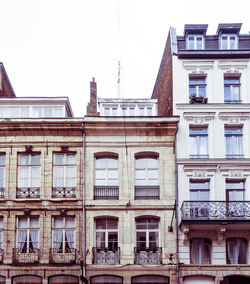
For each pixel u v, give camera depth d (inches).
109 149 1047.0
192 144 1056.2
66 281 981.2
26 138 1049.5
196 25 1120.2
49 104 1126.4
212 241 995.3
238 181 1034.1
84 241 992.2
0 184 1037.8
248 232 1002.7
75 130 1048.8
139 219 1021.2
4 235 999.6
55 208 1010.7
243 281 983.6
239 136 1061.8
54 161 1048.8
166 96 1190.9
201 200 1015.6
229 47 1120.2
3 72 1221.1
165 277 981.2
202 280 978.7
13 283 979.3
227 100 1085.1
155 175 1046.4
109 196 1024.2
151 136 1052.5
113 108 1160.2
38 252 987.3
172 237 997.2
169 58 1148.5
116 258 988.6
